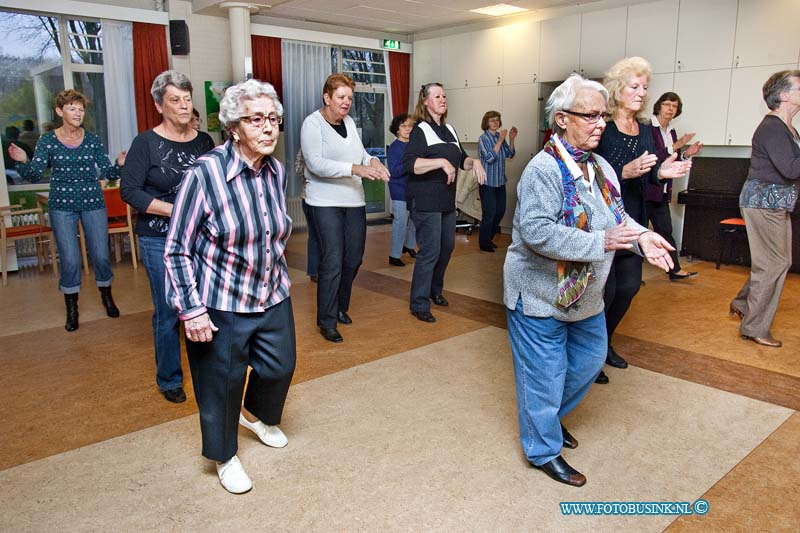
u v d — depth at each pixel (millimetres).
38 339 3938
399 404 2908
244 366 2135
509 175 8062
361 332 4008
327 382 3176
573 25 7094
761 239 3543
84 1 6355
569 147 1976
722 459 2393
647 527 1979
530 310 2045
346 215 3834
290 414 2811
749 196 3531
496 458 2412
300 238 7867
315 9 7359
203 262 2029
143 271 5988
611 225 2072
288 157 8172
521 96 7773
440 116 4043
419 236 4148
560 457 2262
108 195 5914
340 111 3578
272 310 2160
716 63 6004
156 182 2754
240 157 1994
